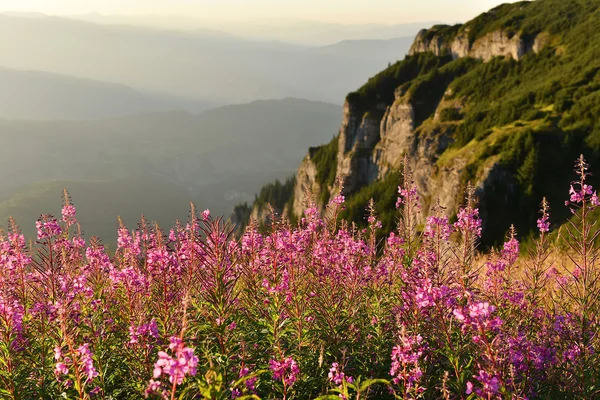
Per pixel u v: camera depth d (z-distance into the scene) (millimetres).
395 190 121125
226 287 5758
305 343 6387
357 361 6281
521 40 163125
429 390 5121
